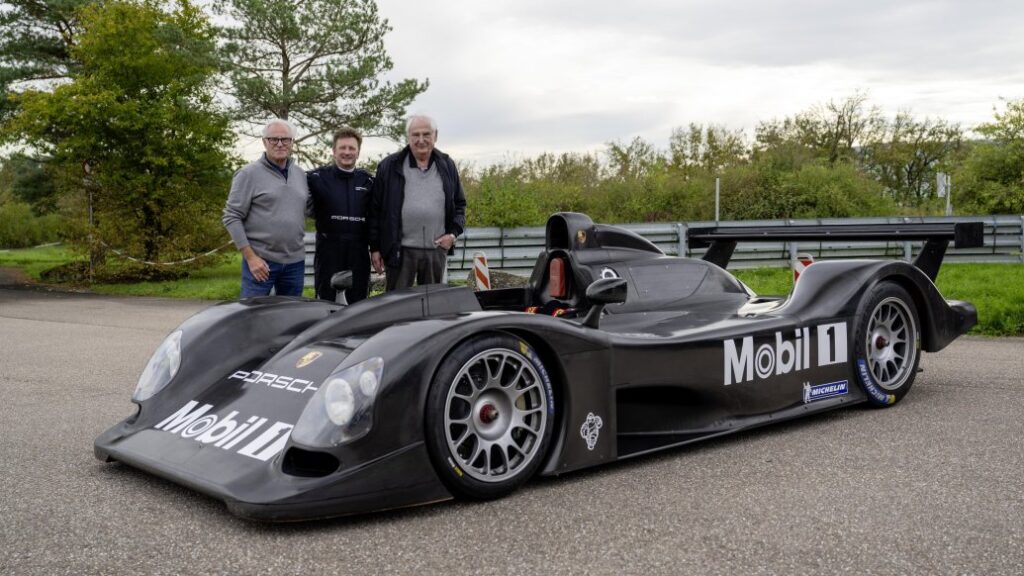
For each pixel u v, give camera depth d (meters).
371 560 2.61
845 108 41.62
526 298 4.88
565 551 2.65
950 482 3.28
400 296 3.82
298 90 26.53
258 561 2.62
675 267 4.77
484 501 3.16
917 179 42.34
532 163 31.66
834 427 4.24
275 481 2.87
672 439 3.79
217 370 3.75
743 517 2.93
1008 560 2.52
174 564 2.60
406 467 2.97
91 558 2.66
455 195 5.64
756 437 4.08
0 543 2.80
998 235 16.66
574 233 4.64
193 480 3.01
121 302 14.35
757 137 39.94
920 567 2.47
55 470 3.67
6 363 7.02
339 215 5.60
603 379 3.47
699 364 3.82
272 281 5.48
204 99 22.20
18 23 25.73
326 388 3.00
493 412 3.20
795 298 4.42
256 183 5.34
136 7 21.97
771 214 27.81
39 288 18.91
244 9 25.80
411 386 2.98
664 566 2.52
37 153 23.33
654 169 31.12
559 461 3.34
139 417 3.67
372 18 26.89
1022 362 6.12
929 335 4.88
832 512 2.96
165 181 21.25
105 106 20.44
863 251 16.41
